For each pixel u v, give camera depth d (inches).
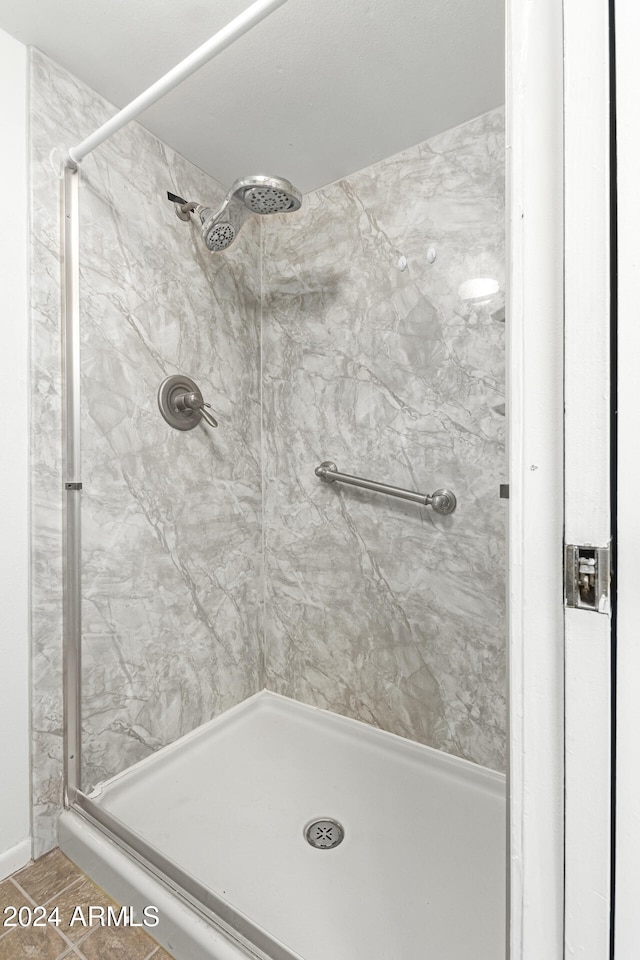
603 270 16.8
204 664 63.3
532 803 19.2
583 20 16.9
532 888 19.4
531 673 19.0
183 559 60.6
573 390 17.4
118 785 52.4
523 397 18.8
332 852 45.4
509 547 19.5
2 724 43.8
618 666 17.1
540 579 18.7
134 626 55.1
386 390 59.3
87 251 49.8
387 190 59.0
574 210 17.2
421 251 56.3
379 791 53.7
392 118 52.9
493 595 52.6
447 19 41.9
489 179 51.8
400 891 41.1
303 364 66.8
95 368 50.7
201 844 46.2
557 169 17.9
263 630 71.9
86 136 49.6
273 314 69.7
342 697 64.6
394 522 59.4
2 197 43.3
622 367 16.6
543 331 18.4
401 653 59.4
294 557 68.4
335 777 55.9
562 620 18.2
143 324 55.4
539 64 18.1
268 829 48.1
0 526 43.6
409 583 58.4
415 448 57.3
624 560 16.8
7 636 44.1
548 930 19.2
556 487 18.3
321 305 64.9
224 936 35.7
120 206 52.8
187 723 61.1
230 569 66.8
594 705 17.6
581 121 17.0
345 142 56.7
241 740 62.7
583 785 17.9
